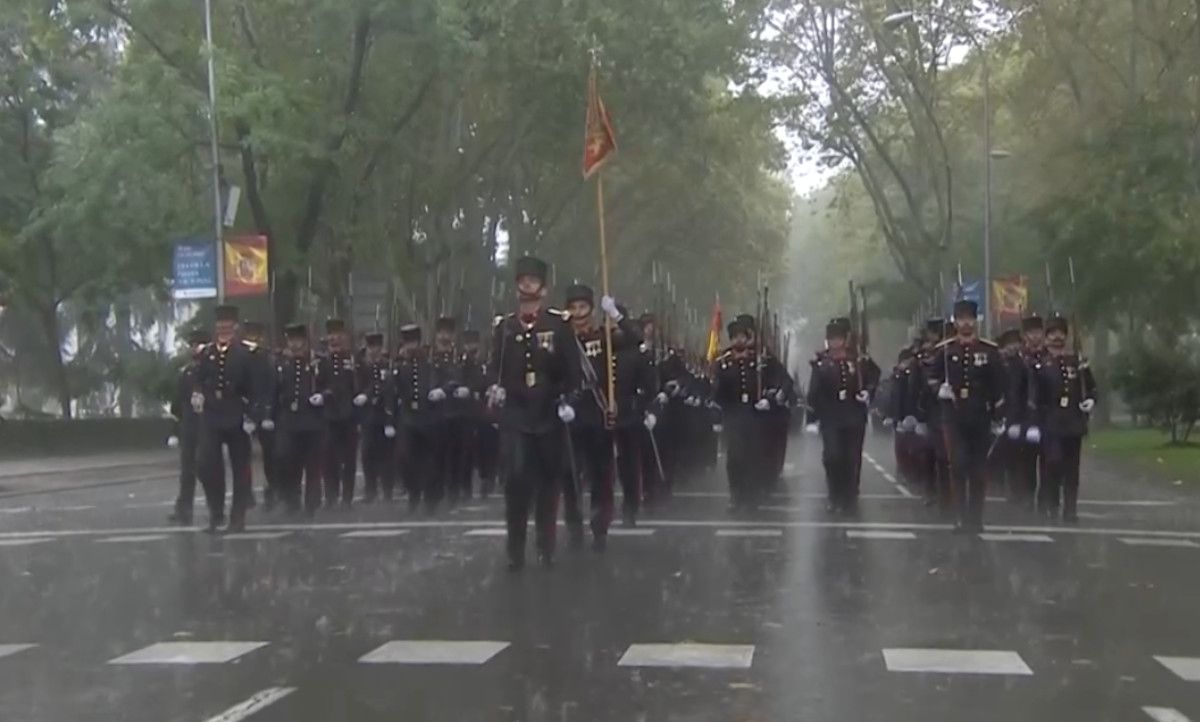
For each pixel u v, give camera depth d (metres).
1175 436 36.31
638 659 9.30
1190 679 8.78
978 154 54.97
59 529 17.83
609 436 14.64
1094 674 8.91
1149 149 32.25
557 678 8.77
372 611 11.14
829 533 16.53
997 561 14.06
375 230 38.75
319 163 33.94
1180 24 33.59
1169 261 32.38
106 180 33.31
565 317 13.33
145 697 8.41
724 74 40.19
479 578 12.83
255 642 10.00
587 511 18.62
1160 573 13.25
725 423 19.33
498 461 21.56
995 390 16.55
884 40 45.72
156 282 44.72
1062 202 33.50
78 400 53.97
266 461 19.20
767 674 8.88
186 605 11.59
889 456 34.19
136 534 17.00
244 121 31.80
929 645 9.78
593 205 48.97
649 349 19.06
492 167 43.09
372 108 34.78
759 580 12.70
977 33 44.75
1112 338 56.88
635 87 37.25
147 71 32.12
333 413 19.69
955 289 42.28
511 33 35.72
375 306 36.38
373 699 8.28
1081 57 37.69
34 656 9.63
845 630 10.31
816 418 18.86
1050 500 18.66
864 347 22.77
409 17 31.75
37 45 39.66
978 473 16.56
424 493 19.45
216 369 16.92
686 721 7.73
